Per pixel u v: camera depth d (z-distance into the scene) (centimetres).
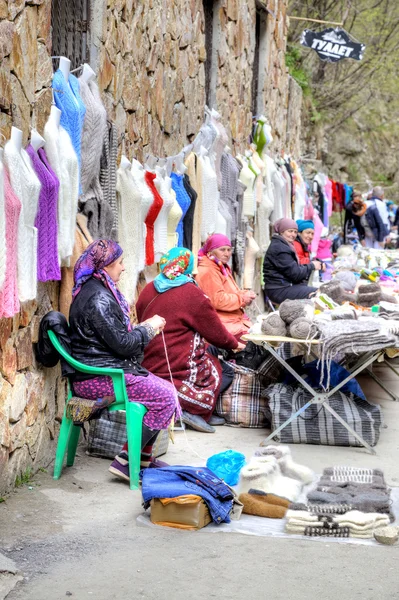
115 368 487
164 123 766
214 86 979
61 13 570
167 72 770
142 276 712
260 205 1105
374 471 509
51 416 527
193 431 625
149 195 631
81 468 520
